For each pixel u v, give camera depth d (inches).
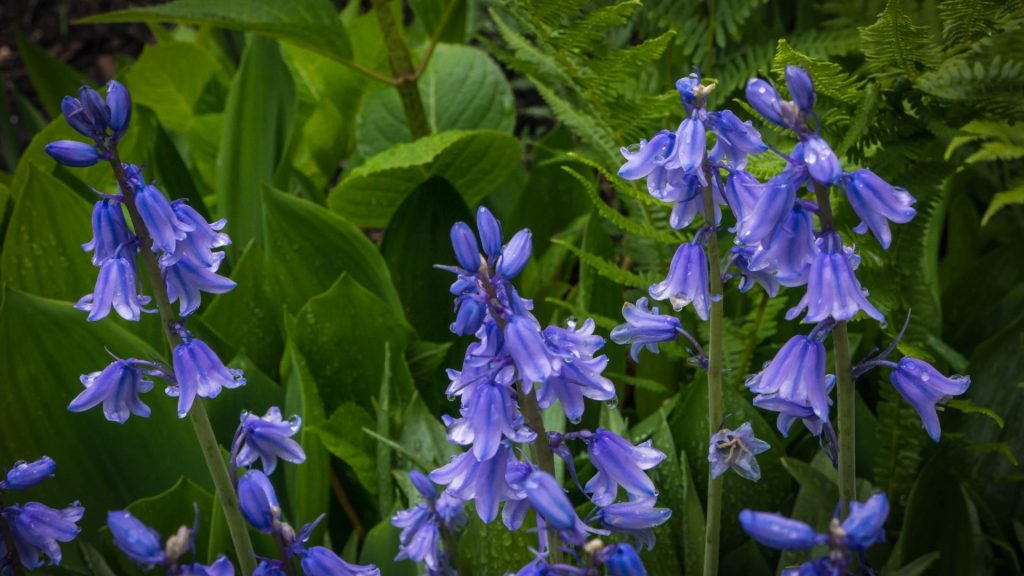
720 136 28.7
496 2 38.2
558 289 41.5
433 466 34.9
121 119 28.8
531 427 28.6
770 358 38.2
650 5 39.6
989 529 35.5
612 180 35.4
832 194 34.8
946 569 33.7
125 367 29.5
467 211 38.7
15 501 34.6
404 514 30.9
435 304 39.1
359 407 36.2
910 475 35.3
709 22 39.4
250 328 38.5
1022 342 35.4
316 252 38.1
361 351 37.3
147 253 29.2
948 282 40.4
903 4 38.6
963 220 40.1
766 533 26.1
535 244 43.8
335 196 43.0
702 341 37.9
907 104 35.5
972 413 35.8
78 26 75.2
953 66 34.5
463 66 47.5
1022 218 42.8
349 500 37.9
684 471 33.8
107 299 28.9
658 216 38.9
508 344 27.7
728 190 28.8
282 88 41.4
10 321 34.2
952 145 37.1
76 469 34.9
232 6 39.8
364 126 47.6
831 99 34.5
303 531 28.9
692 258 29.3
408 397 37.1
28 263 37.4
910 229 34.4
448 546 31.1
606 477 28.8
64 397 34.7
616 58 36.3
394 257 38.9
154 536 27.1
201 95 52.4
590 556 27.3
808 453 36.8
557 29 36.9
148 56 50.3
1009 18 34.4
